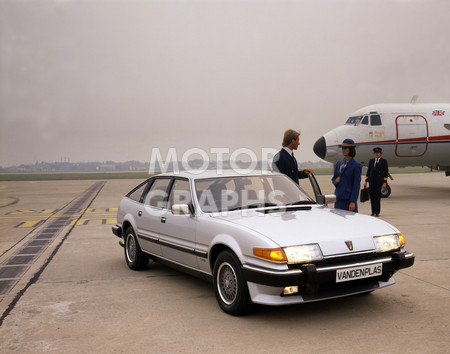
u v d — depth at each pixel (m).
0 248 8.00
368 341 3.57
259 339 3.65
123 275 5.97
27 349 3.52
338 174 6.83
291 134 6.28
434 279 5.46
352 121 18.12
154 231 5.64
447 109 17.91
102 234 9.51
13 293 5.13
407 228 9.60
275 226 4.18
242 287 4.04
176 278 5.78
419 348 3.42
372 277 4.10
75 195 22.55
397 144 17.36
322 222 4.36
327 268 3.80
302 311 4.33
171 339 3.69
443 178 37.53
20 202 18.50
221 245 4.39
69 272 6.15
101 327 4.00
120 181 41.75
